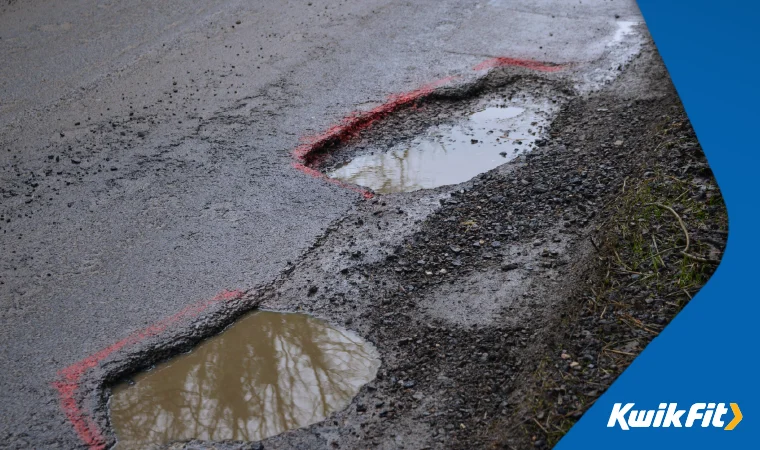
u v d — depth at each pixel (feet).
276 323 13.62
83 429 11.25
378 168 19.10
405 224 16.51
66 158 19.48
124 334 13.19
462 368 12.32
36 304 14.01
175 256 15.47
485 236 16.03
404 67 24.91
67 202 17.51
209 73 24.68
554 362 12.03
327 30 28.58
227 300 14.08
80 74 24.66
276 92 23.17
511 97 22.85
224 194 17.78
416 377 12.21
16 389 11.92
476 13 30.27
